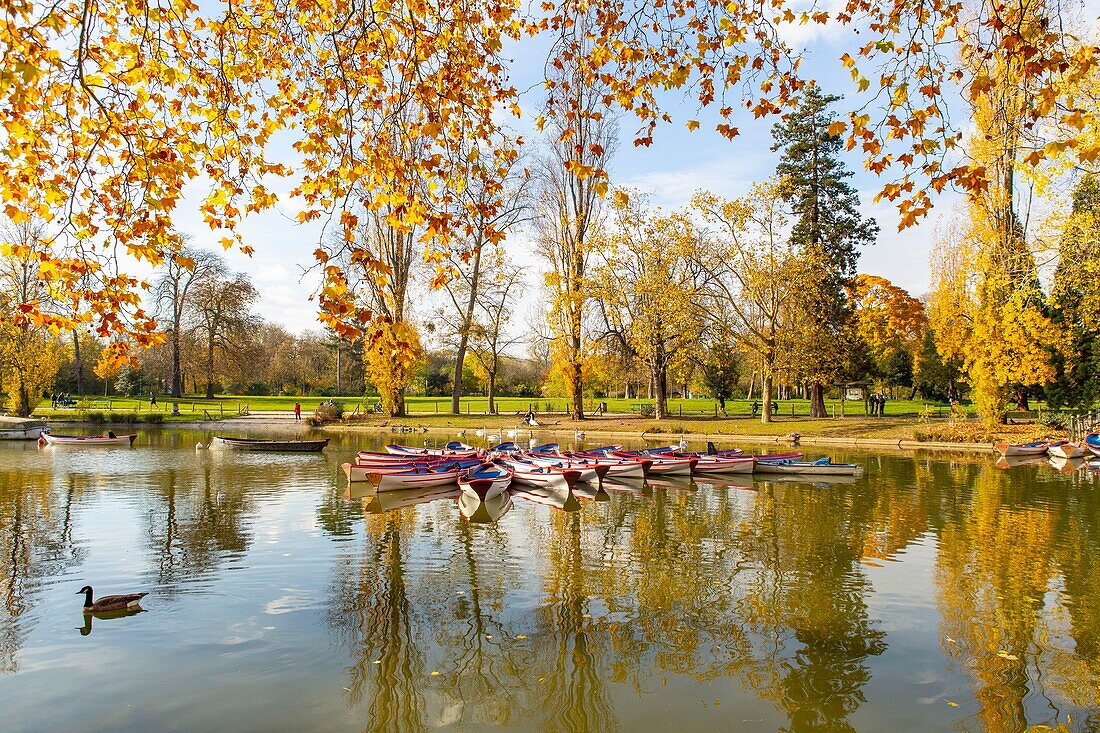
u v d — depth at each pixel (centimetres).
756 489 2120
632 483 2250
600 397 7750
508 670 786
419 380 8838
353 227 620
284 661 806
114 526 1523
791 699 718
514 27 761
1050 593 1054
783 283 3881
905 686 749
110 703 707
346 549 1323
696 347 4212
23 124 583
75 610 973
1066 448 2680
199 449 3183
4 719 674
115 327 643
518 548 1336
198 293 6078
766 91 700
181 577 1131
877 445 3456
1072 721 677
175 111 693
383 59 700
